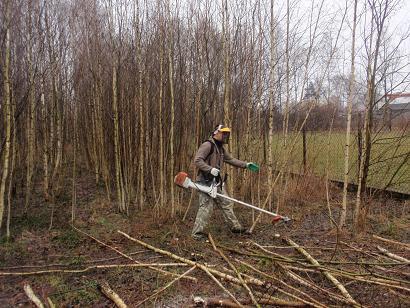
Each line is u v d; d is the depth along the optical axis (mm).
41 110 7383
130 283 3533
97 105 7492
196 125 6121
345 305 3105
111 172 7613
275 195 6867
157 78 6117
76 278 3648
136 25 5742
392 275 3777
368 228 5316
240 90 6328
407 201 6484
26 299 3209
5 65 4410
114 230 5223
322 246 4664
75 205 6426
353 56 4988
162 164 5766
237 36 6172
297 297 3080
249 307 3064
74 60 6875
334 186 7609
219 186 4906
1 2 4457
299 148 8234
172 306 3139
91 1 6277
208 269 3691
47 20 5867
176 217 5809
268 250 4535
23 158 7051
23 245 4520
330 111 7809
